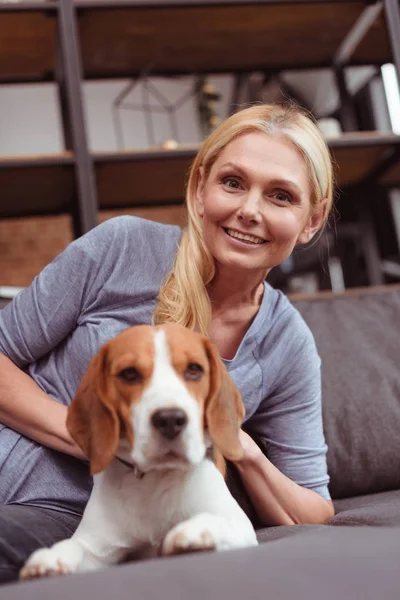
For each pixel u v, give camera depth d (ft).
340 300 7.48
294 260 13.19
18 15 9.73
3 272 18.53
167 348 3.80
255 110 5.39
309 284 13.21
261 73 12.28
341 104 12.21
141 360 3.75
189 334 3.99
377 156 10.89
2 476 4.74
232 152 5.20
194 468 3.95
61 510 4.69
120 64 11.69
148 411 3.55
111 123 21.35
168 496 3.86
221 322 5.45
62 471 4.77
